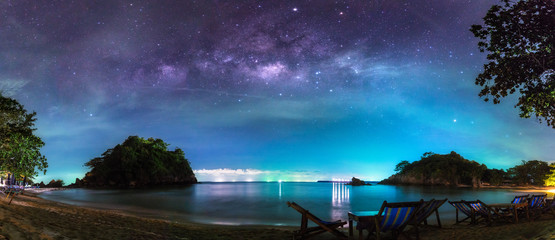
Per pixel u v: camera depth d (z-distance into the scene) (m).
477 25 7.81
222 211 22.45
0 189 18.66
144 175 73.00
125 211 20.30
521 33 7.31
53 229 7.33
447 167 78.62
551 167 64.06
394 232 7.55
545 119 8.11
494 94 8.16
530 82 7.73
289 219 17.61
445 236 8.22
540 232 6.81
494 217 10.88
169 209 23.59
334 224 8.22
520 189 62.25
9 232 5.64
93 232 8.14
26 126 19.12
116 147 73.50
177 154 90.12
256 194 49.44
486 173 73.88
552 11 6.89
